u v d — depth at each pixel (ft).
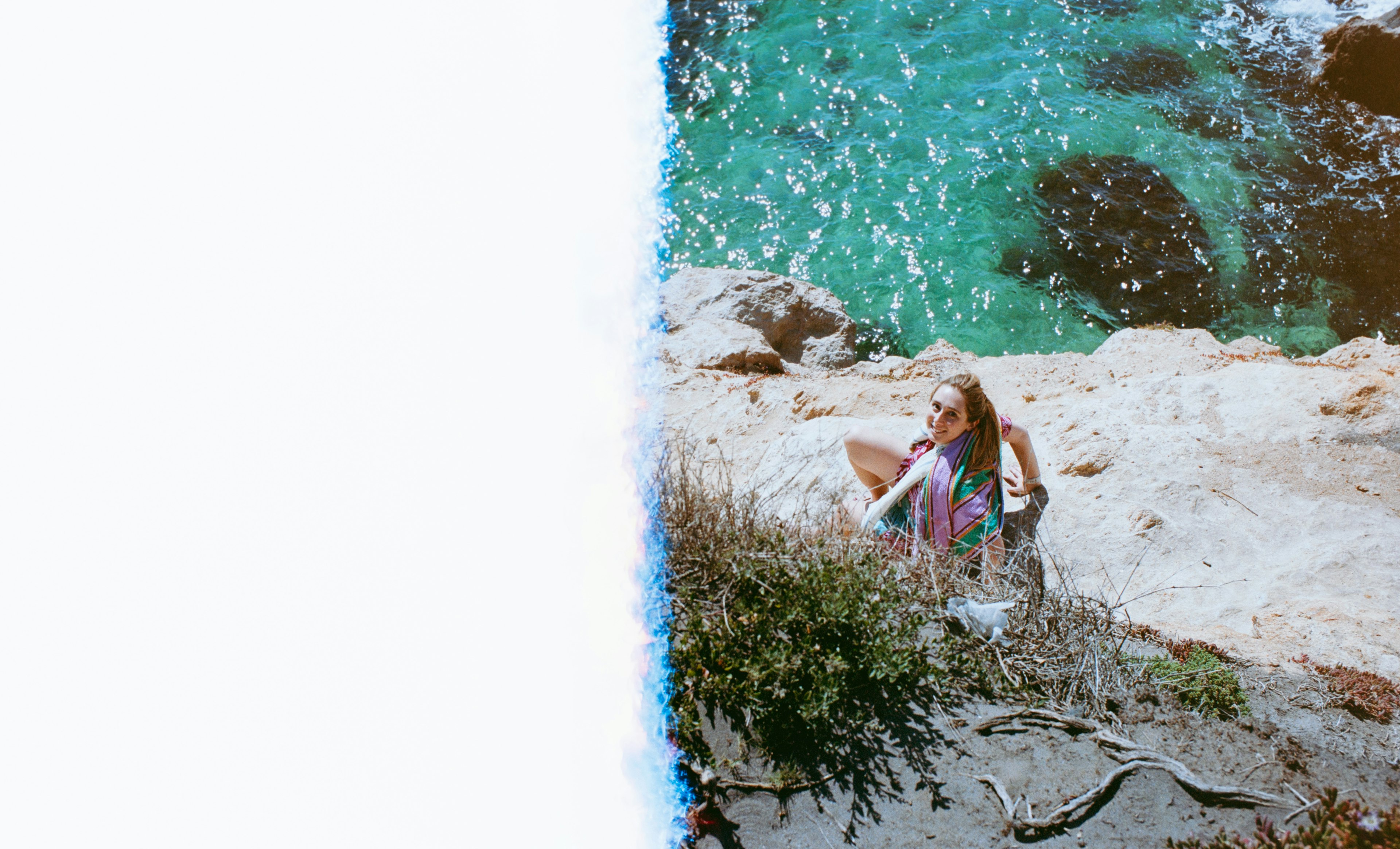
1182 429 17.15
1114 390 19.36
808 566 12.02
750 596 11.89
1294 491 15.47
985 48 53.52
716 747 10.48
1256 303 38.19
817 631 11.34
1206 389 18.30
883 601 11.62
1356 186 42.63
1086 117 47.88
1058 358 27.55
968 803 9.73
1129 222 42.50
